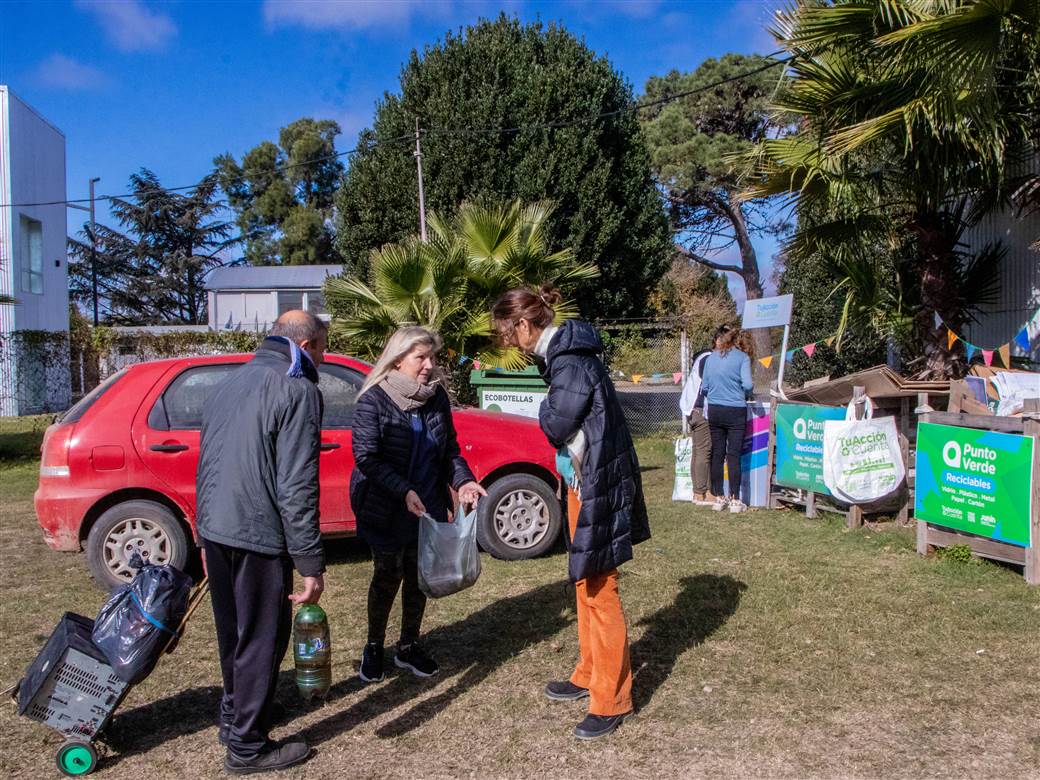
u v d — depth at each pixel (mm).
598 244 16109
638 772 3145
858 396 6746
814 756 3219
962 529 5641
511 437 6301
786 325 9945
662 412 17297
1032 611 4707
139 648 3191
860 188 8914
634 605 5012
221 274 37250
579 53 16453
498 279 11203
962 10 7020
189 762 3303
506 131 15539
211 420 3211
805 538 6637
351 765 3250
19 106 21719
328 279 12117
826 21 7906
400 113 16547
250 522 3096
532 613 4980
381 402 3895
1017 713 3518
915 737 3340
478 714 3668
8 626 4930
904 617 4680
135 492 5680
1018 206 9523
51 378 18203
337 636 4684
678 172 28500
